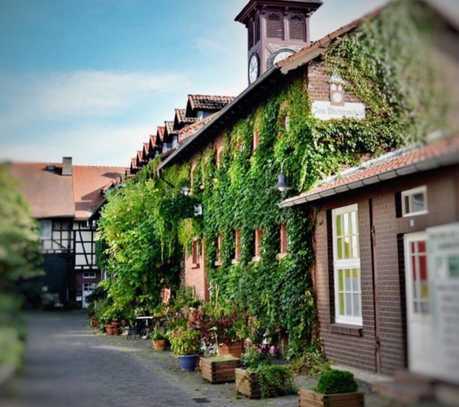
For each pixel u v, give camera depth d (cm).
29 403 420
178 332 1720
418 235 1120
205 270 2425
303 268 1561
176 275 2750
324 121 1573
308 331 1531
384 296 1224
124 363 1684
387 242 1211
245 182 1964
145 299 2666
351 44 1537
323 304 1484
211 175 2397
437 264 446
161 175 3059
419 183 1106
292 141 1631
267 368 1195
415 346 455
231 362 1380
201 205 2509
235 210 2045
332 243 1468
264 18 2827
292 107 1656
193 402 1153
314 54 1577
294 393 1200
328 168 1568
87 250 3706
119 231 2722
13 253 443
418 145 599
